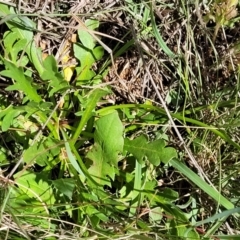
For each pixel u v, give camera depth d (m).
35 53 0.39
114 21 0.42
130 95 0.43
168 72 0.44
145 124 0.41
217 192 0.38
